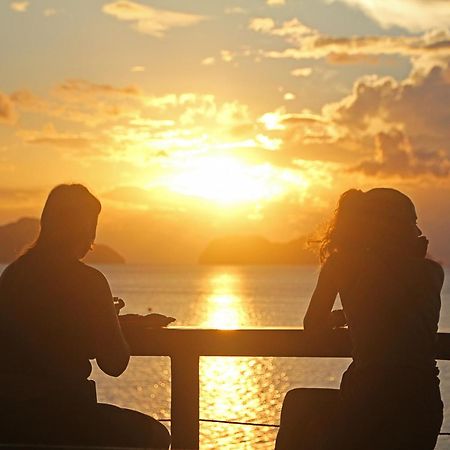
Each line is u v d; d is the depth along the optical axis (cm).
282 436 313
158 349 338
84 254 317
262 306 7706
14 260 315
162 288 12288
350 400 294
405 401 289
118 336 310
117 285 13625
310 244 332
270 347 329
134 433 301
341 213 323
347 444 291
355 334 303
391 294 299
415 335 296
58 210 312
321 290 317
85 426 296
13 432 293
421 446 290
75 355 304
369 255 310
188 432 334
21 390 297
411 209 321
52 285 304
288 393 321
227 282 16875
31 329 301
